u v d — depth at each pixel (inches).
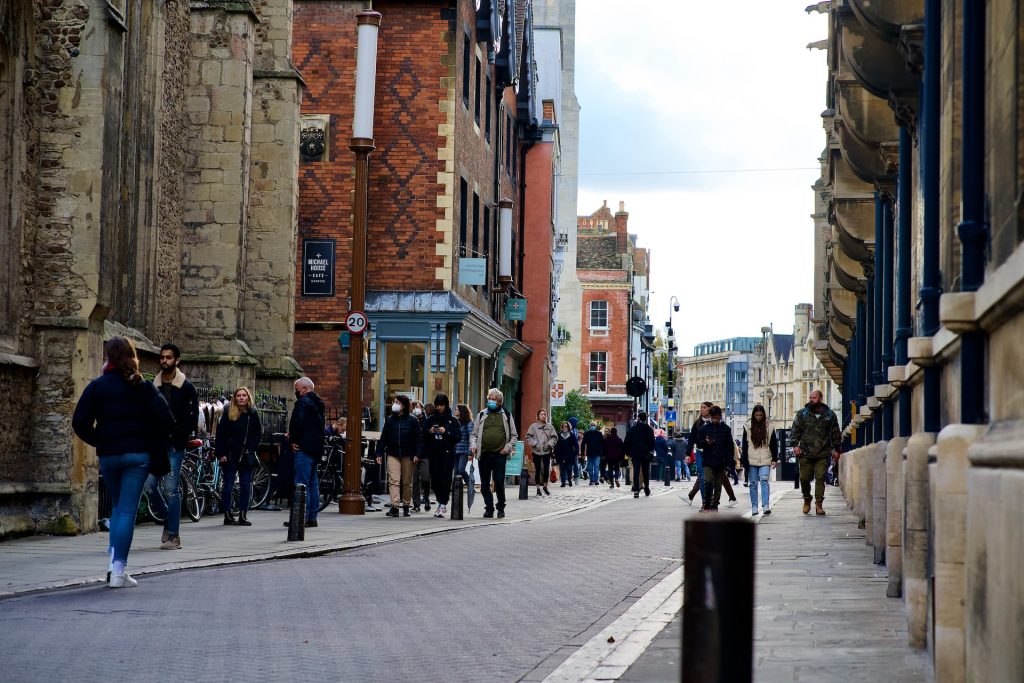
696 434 1278.3
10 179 917.2
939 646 347.9
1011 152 308.5
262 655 435.5
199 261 1334.9
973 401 353.1
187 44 1334.9
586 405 3966.5
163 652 438.3
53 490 922.7
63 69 954.1
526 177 2610.7
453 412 1686.8
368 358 1683.1
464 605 574.2
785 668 406.9
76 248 948.0
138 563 708.0
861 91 903.7
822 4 1250.6
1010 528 251.8
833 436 1270.9
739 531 153.3
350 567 732.7
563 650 454.6
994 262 337.4
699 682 152.6
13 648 441.1
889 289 953.5
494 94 2118.6
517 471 1795.0
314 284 1694.1
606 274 4906.5
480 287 1994.3
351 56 1715.1
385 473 1601.9
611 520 1209.4
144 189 1208.8
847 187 1207.6
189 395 799.1
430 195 1705.2
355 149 1184.8
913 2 667.4
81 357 940.6
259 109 1473.9
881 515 742.5
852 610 546.9
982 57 362.9
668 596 601.6
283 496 1273.4
